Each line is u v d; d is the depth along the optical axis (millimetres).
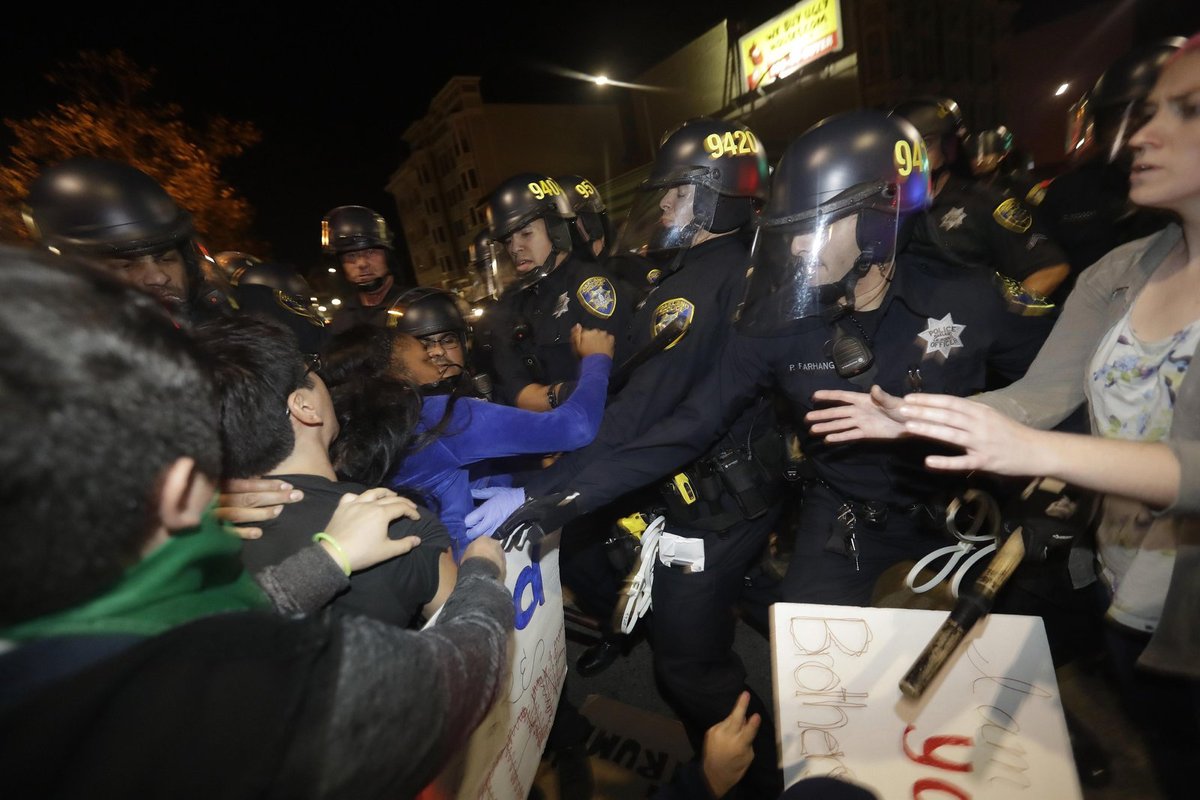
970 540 1535
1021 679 1083
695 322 1864
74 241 1927
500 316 3156
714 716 1878
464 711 712
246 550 1058
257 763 479
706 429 1777
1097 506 1429
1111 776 1570
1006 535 1567
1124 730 1654
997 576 1126
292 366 1137
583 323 2643
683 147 2055
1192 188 1026
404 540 1098
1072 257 3447
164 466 539
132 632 532
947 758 1026
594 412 1885
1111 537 1359
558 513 1585
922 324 1642
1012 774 997
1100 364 1295
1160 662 1229
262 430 1088
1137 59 2912
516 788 1424
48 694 458
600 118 30469
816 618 1233
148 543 575
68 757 427
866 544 1812
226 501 1053
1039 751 1012
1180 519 1133
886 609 1216
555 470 1982
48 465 452
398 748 592
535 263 2766
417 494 1610
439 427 1571
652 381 1885
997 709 1060
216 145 11648
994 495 1692
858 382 1677
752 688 2492
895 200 1504
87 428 471
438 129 30406
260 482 1089
